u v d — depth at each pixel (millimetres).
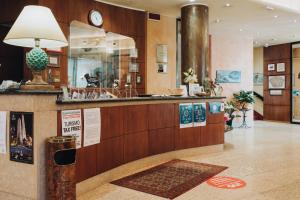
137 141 4656
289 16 8367
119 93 7289
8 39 2791
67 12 6172
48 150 2756
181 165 4910
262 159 5387
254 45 13445
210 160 5312
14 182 2900
